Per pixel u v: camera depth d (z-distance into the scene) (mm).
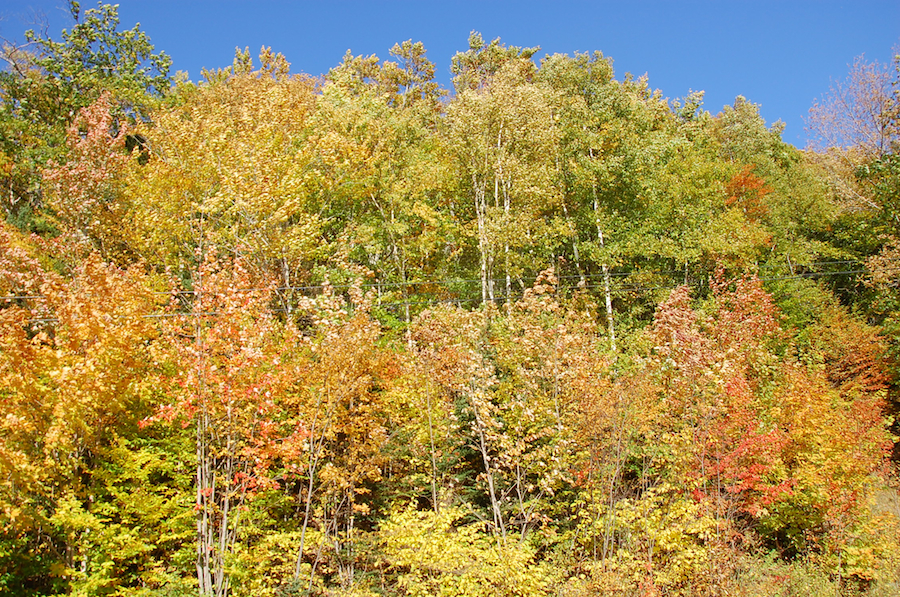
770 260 30938
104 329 11328
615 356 19281
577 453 15125
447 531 14328
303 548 13516
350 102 26781
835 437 16047
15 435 10219
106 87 28062
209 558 11859
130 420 13078
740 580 13523
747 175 34031
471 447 16062
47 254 19031
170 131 20453
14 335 10984
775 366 19047
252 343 12180
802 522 15742
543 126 25031
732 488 14203
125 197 21297
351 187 23953
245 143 20875
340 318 15016
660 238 25766
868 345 23594
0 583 11000
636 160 25969
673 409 15539
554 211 28344
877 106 25219
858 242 30281
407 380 15562
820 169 38438
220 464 12953
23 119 26938
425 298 24750
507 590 12828
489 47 43719
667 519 14016
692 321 18297
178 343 12266
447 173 25469
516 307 20000
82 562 11430
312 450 13273
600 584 12586
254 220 18703
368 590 12953
